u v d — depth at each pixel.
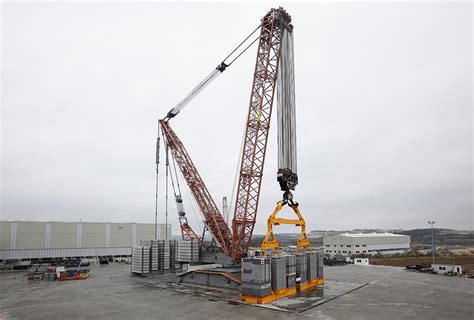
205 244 51.03
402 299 31.25
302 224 39.44
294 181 37.19
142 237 85.19
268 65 39.28
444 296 32.84
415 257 88.31
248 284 30.20
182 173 52.72
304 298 31.39
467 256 89.81
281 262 32.62
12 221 68.00
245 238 40.75
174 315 25.42
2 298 33.16
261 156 39.69
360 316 24.75
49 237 72.06
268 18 39.59
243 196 40.56
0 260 65.56
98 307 28.48
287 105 36.94
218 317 24.67
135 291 36.53
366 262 70.31
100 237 79.06
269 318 24.22
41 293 35.84
